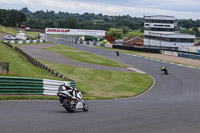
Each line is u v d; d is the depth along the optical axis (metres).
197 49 76.00
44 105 13.67
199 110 13.75
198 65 50.47
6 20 194.25
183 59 60.50
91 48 82.56
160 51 72.06
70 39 119.19
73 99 11.62
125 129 8.26
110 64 47.59
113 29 157.25
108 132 7.79
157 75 39.06
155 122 9.62
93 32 97.75
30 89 16.89
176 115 11.60
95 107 14.14
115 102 17.64
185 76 38.56
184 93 26.41
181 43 106.50
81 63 45.97
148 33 116.25
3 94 15.34
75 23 183.50
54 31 93.88
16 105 12.85
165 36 107.19
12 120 9.01
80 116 10.48
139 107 14.51
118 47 86.31
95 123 9.07
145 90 28.33
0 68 20.02
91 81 31.23
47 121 9.08
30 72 29.48
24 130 7.64
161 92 27.11
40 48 68.31
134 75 37.78
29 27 187.75
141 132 7.94
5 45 63.69
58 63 43.44
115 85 30.11
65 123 8.85
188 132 8.12
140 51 77.12
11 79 15.70
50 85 18.27
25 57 44.53
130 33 159.75
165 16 116.50
